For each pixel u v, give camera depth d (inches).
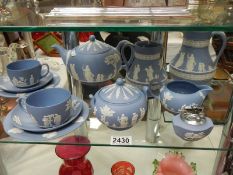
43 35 27.9
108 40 25.5
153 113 24.2
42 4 20.6
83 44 23.8
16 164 29.9
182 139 23.4
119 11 18.4
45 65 26.6
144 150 30.9
